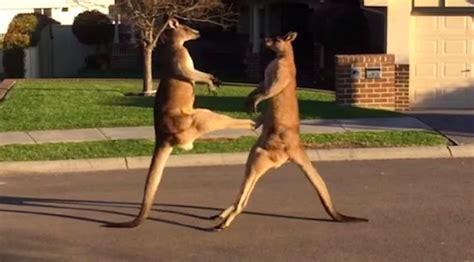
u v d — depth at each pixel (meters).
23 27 33.69
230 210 10.99
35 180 14.45
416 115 20.56
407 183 13.69
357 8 29.14
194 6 24.91
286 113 10.80
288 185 13.56
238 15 33.03
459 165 15.31
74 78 32.09
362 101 21.89
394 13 22.66
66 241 10.55
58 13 40.06
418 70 23.39
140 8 23.41
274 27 35.53
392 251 9.95
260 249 10.09
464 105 23.45
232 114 19.44
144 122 19.06
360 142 16.81
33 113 20.12
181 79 10.77
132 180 14.34
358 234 10.66
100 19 37.19
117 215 11.84
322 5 30.78
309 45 35.16
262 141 10.86
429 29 23.22
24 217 11.78
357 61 21.80
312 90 25.64
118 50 38.16
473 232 10.71
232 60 37.72
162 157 10.98
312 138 17.02
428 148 16.34
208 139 16.84
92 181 14.30
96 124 18.81
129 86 25.67
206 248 10.16
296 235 10.66
